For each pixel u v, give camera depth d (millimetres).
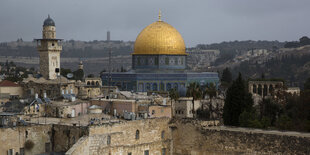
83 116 104000
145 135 98500
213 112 173500
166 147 103562
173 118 104688
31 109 104562
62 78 143750
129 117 100125
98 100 111688
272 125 143500
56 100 118500
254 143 93438
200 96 168250
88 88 145875
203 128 101375
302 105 140625
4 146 83125
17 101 113750
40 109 105438
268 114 152875
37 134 88812
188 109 171250
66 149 89562
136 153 96062
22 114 100312
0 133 82562
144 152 98125
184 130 103625
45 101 109438
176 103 171875
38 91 136750
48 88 134625
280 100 163875
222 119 148125
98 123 92250
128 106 106938
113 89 168250
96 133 87562
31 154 87562
